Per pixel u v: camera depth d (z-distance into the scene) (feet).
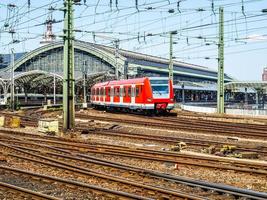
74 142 79.61
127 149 68.03
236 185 44.75
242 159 61.00
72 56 97.30
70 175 49.49
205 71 454.81
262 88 196.03
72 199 38.86
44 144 74.90
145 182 45.65
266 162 58.34
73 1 95.25
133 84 147.23
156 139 81.97
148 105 139.33
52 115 159.74
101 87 178.60
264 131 97.81
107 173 50.85
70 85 97.50
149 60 341.21
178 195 37.29
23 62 344.49
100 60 314.96
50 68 337.52
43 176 46.55
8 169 51.06
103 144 75.31
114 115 150.92
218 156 64.23
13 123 112.27
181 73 355.97
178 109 196.75
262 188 43.37
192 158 59.72
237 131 97.14
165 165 56.54
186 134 94.68
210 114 154.10
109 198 38.75
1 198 39.32
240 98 281.13
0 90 259.80
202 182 42.80
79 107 218.59
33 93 289.94
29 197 39.19
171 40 176.45
